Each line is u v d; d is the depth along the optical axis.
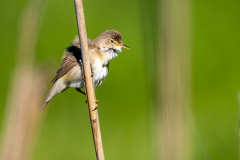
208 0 16.14
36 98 5.93
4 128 5.96
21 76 6.07
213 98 13.41
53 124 12.46
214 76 13.89
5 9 15.33
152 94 5.95
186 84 5.83
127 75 13.68
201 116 12.91
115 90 13.45
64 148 11.86
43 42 14.26
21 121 5.77
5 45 14.52
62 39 14.48
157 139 6.09
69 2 15.67
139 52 14.16
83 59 6.10
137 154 11.94
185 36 5.65
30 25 6.49
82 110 12.91
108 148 12.11
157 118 5.99
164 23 5.52
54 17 15.09
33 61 6.33
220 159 11.61
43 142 11.85
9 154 5.64
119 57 14.06
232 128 12.24
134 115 12.97
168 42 5.61
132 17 15.42
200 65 14.14
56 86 8.34
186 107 5.85
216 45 14.61
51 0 15.46
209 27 15.13
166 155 5.94
